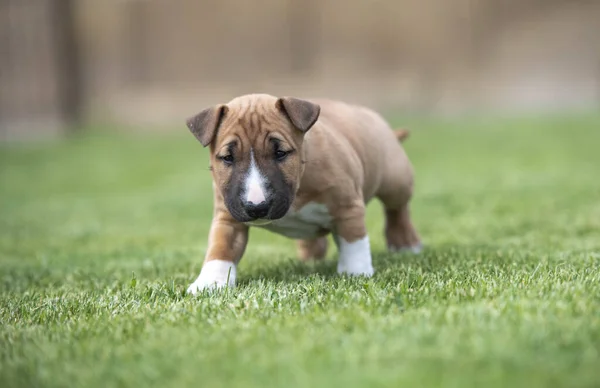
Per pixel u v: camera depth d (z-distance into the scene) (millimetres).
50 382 5387
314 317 6453
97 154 31719
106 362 5680
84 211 18859
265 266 10305
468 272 8430
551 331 5629
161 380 5273
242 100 8094
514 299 6680
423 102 45469
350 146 9031
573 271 8062
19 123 42250
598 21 45469
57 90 41125
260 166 7684
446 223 14242
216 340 5965
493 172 21375
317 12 47094
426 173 22141
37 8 41750
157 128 41125
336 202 8523
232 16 47594
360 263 8656
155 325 6605
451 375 4996
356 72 46969
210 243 8508
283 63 47531
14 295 9047
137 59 47531
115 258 12180
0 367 5727
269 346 5723
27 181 25438
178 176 25047
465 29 46469
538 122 34375
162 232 15391
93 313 7395
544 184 18391
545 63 45969
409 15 46500
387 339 5688
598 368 4996
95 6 46281
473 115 40094
